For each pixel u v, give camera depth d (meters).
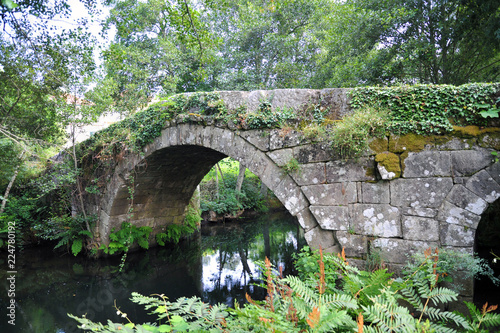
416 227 3.83
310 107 4.66
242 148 5.23
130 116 7.75
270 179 4.86
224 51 14.25
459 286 3.55
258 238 11.41
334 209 4.29
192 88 14.80
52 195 10.14
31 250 9.54
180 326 2.00
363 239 4.09
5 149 9.12
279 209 17.19
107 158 8.19
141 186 8.52
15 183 10.55
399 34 8.12
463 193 3.65
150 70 11.92
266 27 13.23
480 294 4.14
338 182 4.30
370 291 2.79
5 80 7.20
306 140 4.56
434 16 7.58
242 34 13.40
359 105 4.35
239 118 5.25
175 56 12.37
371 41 8.46
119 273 7.74
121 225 8.79
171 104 6.69
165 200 9.66
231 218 14.38
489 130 3.60
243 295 6.17
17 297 6.37
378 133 4.09
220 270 8.00
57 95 7.76
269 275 2.51
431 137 3.84
